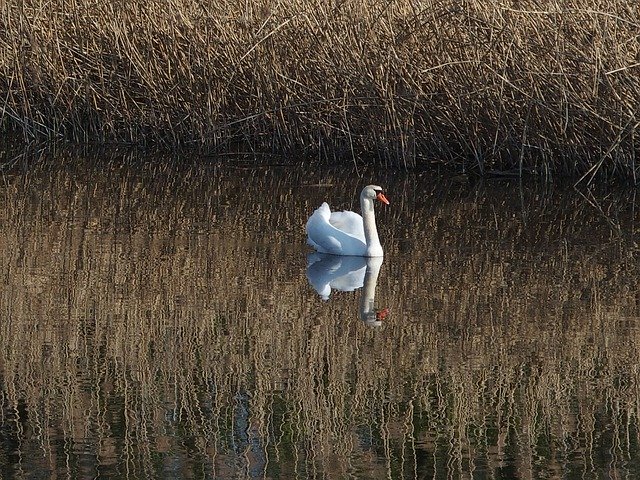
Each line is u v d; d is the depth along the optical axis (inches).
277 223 644.1
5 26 897.5
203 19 850.1
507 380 385.7
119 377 384.5
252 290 499.2
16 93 917.2
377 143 814.5
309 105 826.2
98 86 897.5
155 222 639.1
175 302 476.7
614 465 319.0
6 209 664.4
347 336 433.1
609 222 646.5
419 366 399.2
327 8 810.2
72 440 333.1
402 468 315.3
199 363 399.2
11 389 371.6
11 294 482.9
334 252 574.9
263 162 830.5
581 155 758.5
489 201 704.4
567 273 535.5
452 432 342.0
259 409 357.7
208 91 847.1
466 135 792.3
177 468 313.7
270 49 827.4
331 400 365.7
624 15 714.8
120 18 870.4
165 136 884.6
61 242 584.4
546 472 314.0
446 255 572.7
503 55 746.8
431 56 779.4
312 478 307.4
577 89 734.5
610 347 421.7
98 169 798.5
